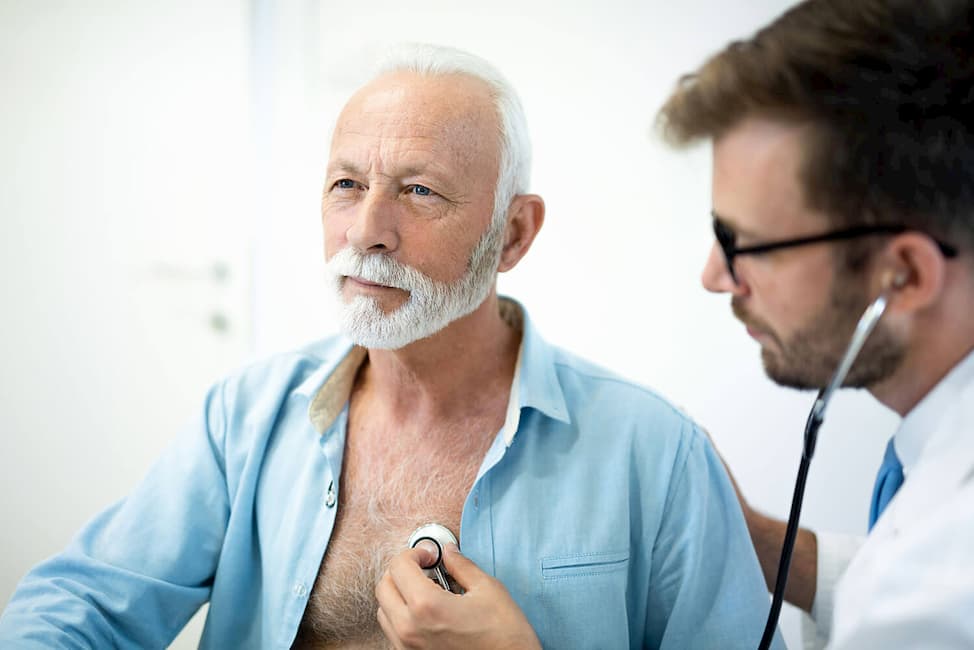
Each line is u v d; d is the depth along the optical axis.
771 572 1.16
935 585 0.53
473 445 1.02
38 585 0.99
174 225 2.07
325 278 0.97
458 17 1.87
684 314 1.71
